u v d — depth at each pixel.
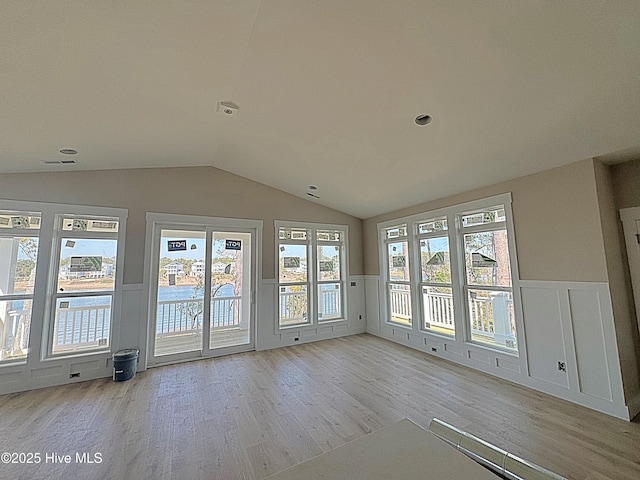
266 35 2.08
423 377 3.73
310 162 4.25
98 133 2.99
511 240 3.63
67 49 1.78
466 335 4.24
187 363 4.36
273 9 1.86
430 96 2.55
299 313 5.62
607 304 2.82
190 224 4.71
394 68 2.31
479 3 1.71
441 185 4.17
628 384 2.77
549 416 2.73
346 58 2.28
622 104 2.28
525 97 2.37
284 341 5.30
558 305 3.17
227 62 2.32
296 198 5.71
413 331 5.11
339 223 6.18
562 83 2.18
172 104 2.76
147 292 4.22
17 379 3.41
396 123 3.01
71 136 2.94
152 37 1.84
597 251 2.90
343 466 0.90
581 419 2.68
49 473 2.03
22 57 1.78
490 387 3.40
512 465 1.00
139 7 1.58
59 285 3.79
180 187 4.62
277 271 5.37
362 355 4.69
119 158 3.79
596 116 2.44
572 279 3.07
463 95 2.46
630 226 3.04
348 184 4.78
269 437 2.45
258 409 2.92
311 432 2.52
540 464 2.09
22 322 3.57
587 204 2.98
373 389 3.38
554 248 3.22
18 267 3.59
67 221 3.89
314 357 4.61
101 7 1.53
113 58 1.95
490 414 2.78
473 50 2.04
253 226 5.20
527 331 3.44
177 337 4.50
